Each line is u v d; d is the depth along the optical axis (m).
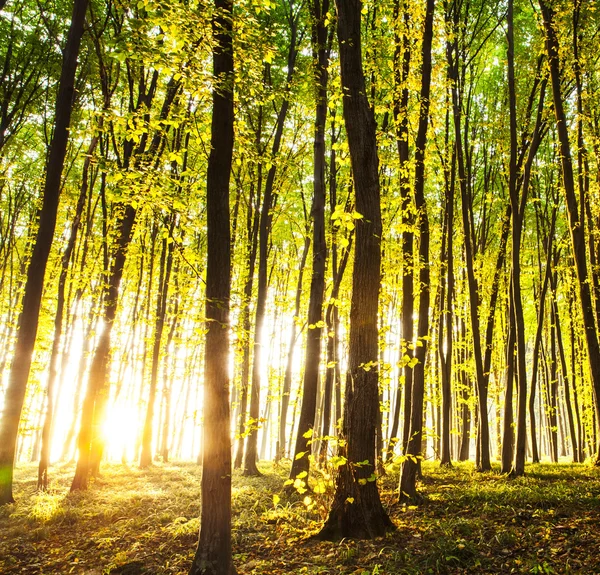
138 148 11.89
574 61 11.96
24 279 17.59
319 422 23.75
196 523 7.65
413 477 8.86
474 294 13.74
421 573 5.19
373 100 11.13
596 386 11.82
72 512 8.83
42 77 14.25
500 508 7.39
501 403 21.34
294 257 23.53
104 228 14.42
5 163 17.03
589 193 14.04
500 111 15.88
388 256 12.93
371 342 6.98
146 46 5.74
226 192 5.84
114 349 17.38
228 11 5.98
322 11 11.48
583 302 11.88
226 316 5.58
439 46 10.84
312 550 6.25
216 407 5.33
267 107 15.91
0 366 19.80
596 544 5.35
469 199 17.03
